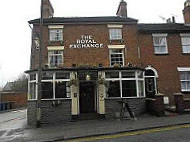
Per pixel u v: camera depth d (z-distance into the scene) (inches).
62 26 813.9
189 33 861.8
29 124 658.8
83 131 469.1
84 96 713.6
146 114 664.4
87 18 841.5
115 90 675.4
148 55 828.0
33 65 796.0
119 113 652.1
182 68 832.3
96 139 400.5
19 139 449.1
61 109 646.5
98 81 666.8
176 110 633.0
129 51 818.8
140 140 369.4
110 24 828.6
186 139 357.1
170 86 813.9
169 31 853.8
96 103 698.2
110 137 407.8
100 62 799.1
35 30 813.2
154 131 432.1
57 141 412.2
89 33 816.9
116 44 817.5
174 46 847.7
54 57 800.3
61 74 674.2
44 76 664.4
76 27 818.2
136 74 688.4
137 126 478.6
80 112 701.9
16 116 967.0
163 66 826.2
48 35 807.7
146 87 807.1
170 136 382.9
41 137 449.4
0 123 746.8
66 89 665.6
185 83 829.8
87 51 802.8
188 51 855.7
